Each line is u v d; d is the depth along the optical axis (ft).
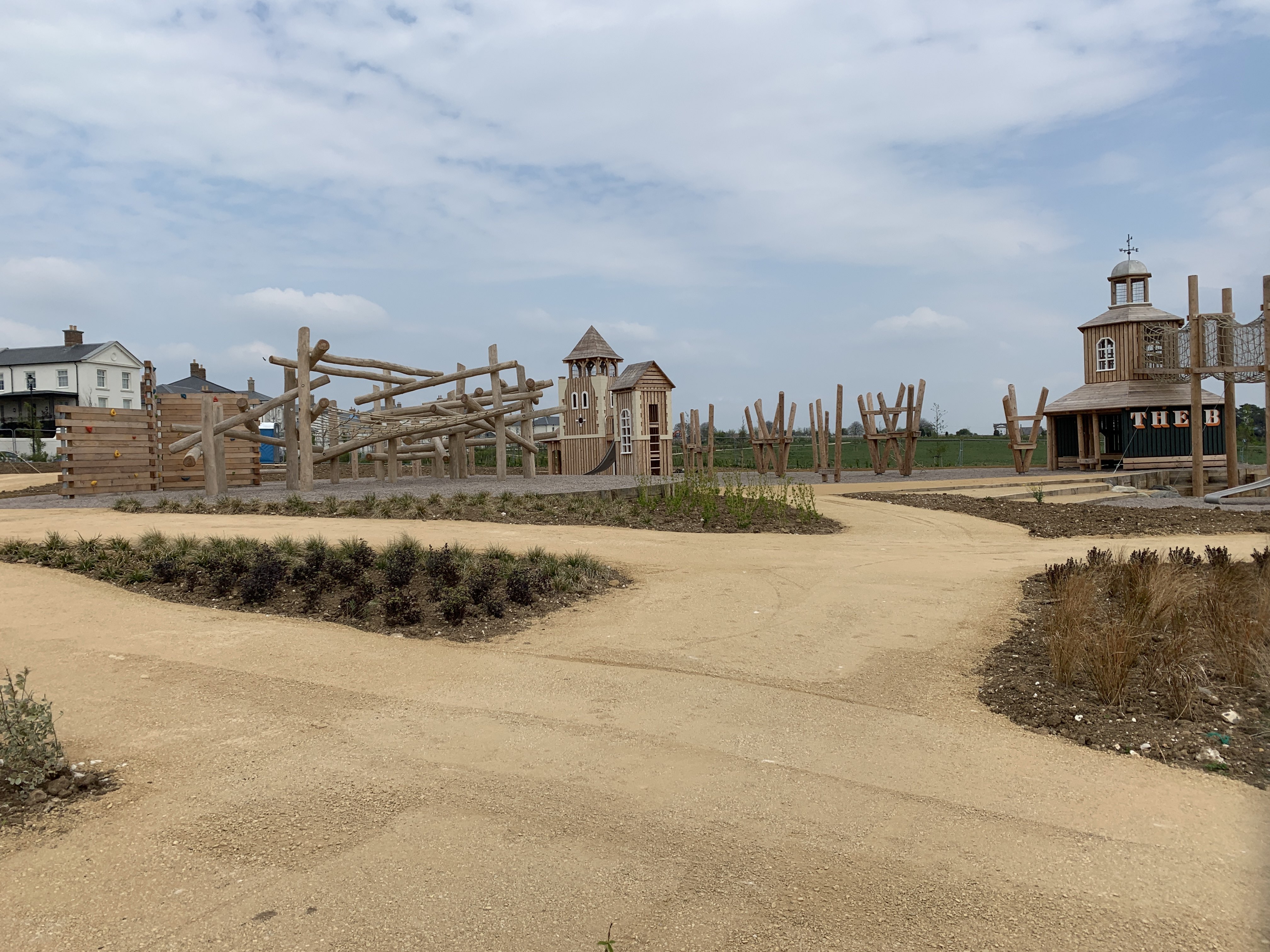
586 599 30.73
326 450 72.02
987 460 147.13
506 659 23.66
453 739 17.65
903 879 12.00
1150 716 18.17
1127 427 99.09
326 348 66.03
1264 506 58.70
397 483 76.54
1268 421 64.08
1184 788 14.87
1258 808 14.06
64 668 22.35
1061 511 56.18
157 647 24.36
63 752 16.42
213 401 62.69
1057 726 18.02
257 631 26.35
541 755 16.79
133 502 54.60
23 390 214.48
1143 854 12.56
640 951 10.39
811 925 10.91
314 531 43.29
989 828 13.51
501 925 10.98
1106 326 107.96
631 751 16.99
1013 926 10.82
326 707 19.58
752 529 49.73
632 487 64.75
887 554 40.04
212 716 18.97
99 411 67.62
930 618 27.53
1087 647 21.29
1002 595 30.45
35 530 43.16
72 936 10.78
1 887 11.96
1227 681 19.74
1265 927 10.65
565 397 111.14
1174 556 33.65
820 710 19.47
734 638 25.67
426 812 14.23
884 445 107.65
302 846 13.08
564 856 12.76
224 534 41.81
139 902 11.55
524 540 41.68
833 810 14.28
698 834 13.43
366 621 27.50
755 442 110.32
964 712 19.17
